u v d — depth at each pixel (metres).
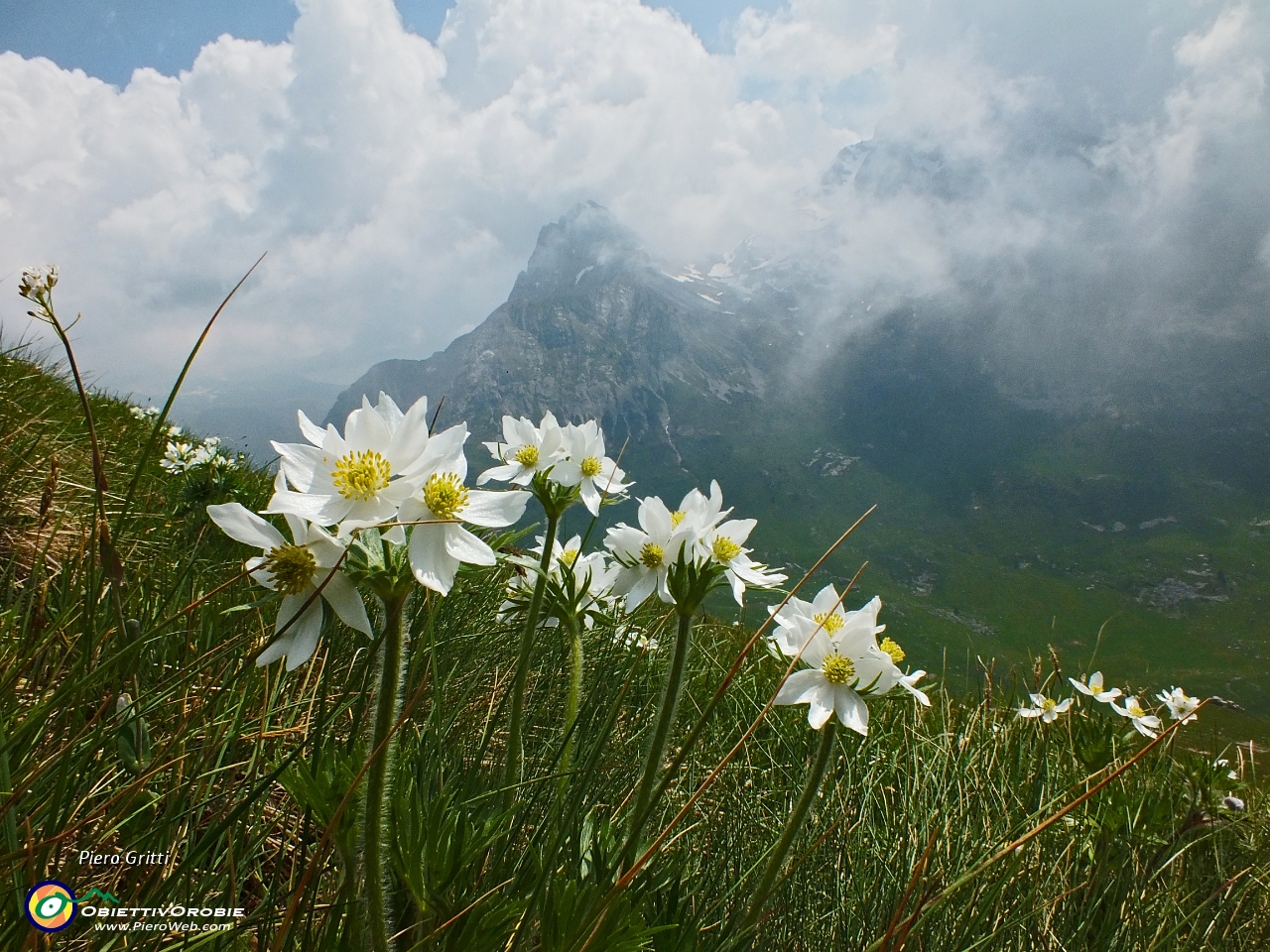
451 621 3.67
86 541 3.14
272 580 1.54
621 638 3.59
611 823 2.29
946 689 5.11
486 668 3.47
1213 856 3.83
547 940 1.78
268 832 1.91
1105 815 3.23
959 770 3.85
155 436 1.85
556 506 2.94
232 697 2.45
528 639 2.45
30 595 2.33
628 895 1.79
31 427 4.74
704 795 3.11
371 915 1.53
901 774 3.78
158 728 2.30
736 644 4.75
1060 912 2.96
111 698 1.90
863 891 2.78
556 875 1.89
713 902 2.42
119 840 1.94
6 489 3.67
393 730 1.51
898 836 3.15
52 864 1.65
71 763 1.86
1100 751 3.95
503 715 3.24
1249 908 3.39
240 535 1.51
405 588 1.57
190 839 1.81
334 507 1.54
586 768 2.20
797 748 3.73
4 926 1.47
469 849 1.75
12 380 5.78
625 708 3.53
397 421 1.67
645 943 1.70
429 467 1.60
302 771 1.70
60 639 2.23
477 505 1.66
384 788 1.52
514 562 2.56
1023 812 3.53
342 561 1.53
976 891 2.70
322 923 1.63
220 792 1.93
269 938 1.65
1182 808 3.86
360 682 2.79
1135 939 2.88
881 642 2.87
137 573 3.26
